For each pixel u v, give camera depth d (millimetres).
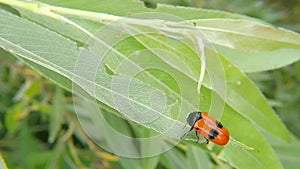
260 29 125
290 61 135
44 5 122
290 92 273
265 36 126
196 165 172
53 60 106
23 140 251
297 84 273
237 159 130
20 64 220
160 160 207
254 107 134
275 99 267
